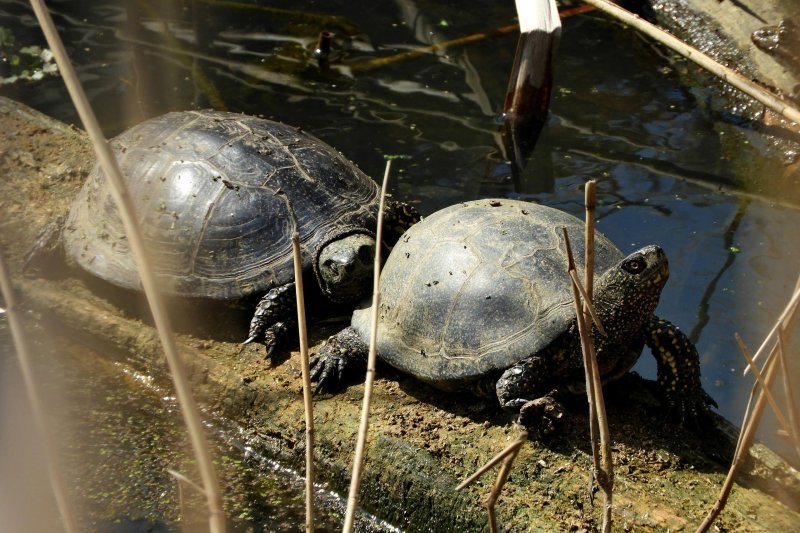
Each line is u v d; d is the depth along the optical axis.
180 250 4.92
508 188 6.71
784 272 5.60
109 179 1.73
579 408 4.21
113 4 9.56
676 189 6.65
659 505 3.67
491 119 7.66
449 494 3.93
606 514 2.61
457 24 9.25
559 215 4.54
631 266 3.85
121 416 4.70
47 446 2.13
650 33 6.97
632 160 7.07
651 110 7.84
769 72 8.05
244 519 4.14
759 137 7.39
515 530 3.71
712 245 5.94
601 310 3.96
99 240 5.20
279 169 5.07
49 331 5.27
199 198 4.96
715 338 5.07
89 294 5.32
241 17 9.33
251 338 4.80
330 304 5.02
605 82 8.30
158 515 4.07
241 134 5.27
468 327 4.09
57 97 7.92
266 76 8.27
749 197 6.52
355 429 4.25
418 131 7.46
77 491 4.18
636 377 4.48
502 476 2.19
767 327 5.13
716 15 8.96
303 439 4.37
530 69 7.41
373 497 4.14
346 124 7.53
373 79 8.26
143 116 7.45
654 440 4.03
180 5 9.51
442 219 4.55
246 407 4.57
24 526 3.92
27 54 8.53
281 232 4.88
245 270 4.84
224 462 4.47
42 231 5.55
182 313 4.99
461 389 4.22
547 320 3.99
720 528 3.56
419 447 4.07
